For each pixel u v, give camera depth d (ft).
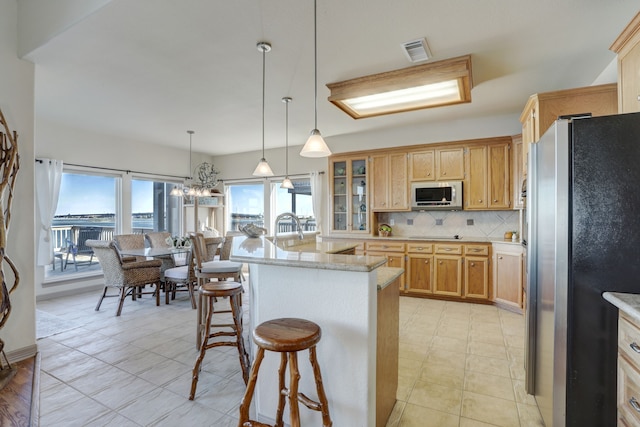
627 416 4.20
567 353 4.77
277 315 5.77
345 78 10.17
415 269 15.19
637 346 3.98
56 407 6.62
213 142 19.56
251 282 7.45
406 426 6.08
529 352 6.81
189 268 13.65
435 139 15.75
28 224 8.97
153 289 17.72
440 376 7.96
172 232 21.38
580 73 9.98
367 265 4.68
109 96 11.79
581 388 4.70
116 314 12.76
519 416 6.38
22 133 8.84
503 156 14.03
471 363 8.65
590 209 4.68
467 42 8.12
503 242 13.17
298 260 5.08
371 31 7.60
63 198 16.20
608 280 4.60
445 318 12.23
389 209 16.26
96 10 6.88
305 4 6.63
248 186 23.27
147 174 19.53
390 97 10.50
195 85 10.80
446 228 16.16
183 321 12.00
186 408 6.60
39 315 12.70
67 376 7.88
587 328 4.67
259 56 8.81
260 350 4.76
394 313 6.62
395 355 6.71
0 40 8.47
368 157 16.81
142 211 19.74
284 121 15.08
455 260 14.38
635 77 6.30
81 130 16.38
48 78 10.19
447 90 9.95
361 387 5.08
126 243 16.48
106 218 17.79
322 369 5.38
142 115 14.10
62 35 7.79
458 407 6.69
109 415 6.37
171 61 9.11
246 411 4.77
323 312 5.37
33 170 9.08
